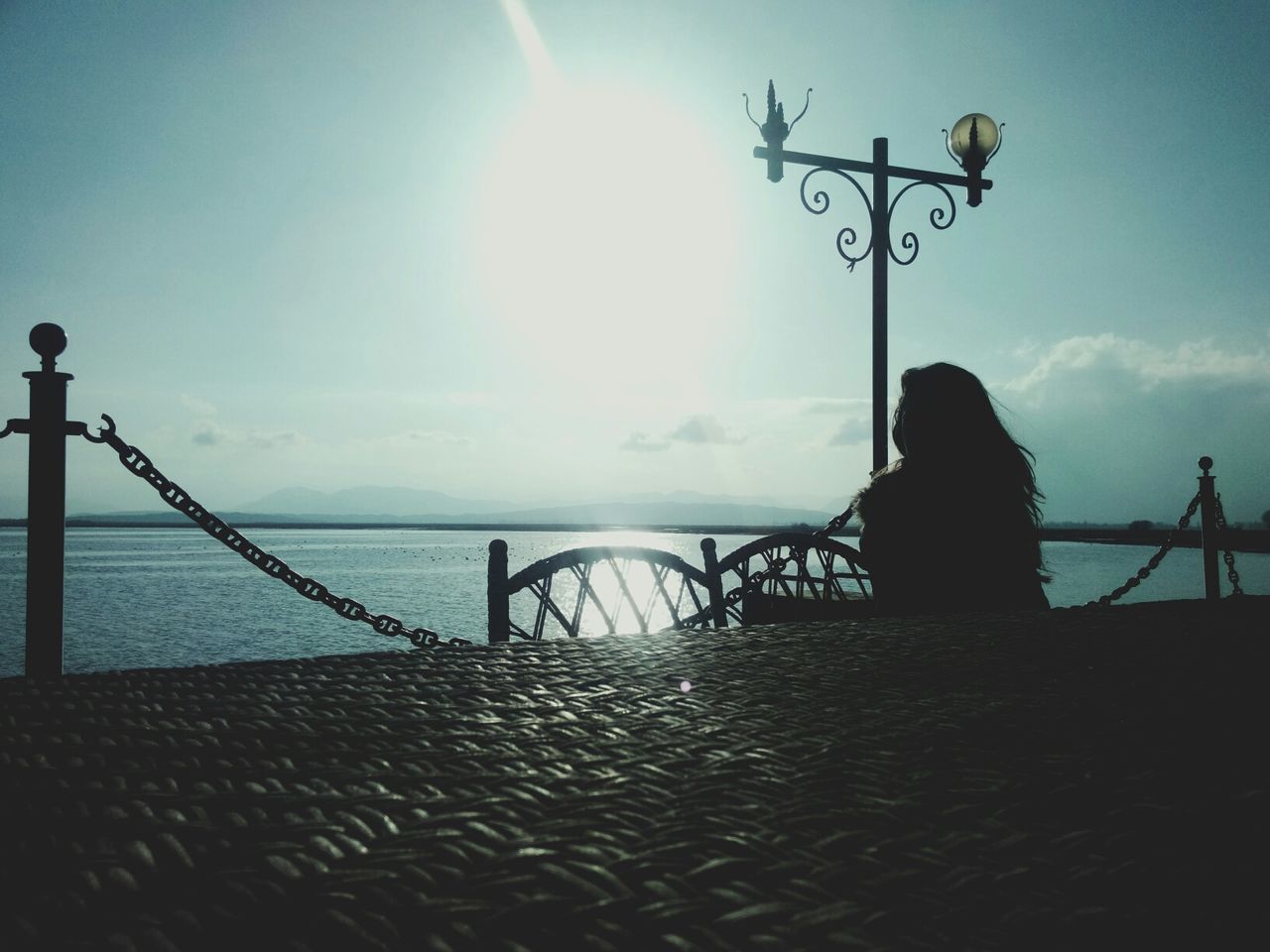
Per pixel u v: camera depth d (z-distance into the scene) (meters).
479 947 0.65
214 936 0.67
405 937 0.67
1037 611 2.45
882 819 0.89
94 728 1.19
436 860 0.79
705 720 1.28
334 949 0.65
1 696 1.35
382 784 0.99
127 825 0.87
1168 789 0.99
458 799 0.94
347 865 0.78
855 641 1.93
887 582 3.22
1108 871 0.78
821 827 0.87
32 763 1.05
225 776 1.02
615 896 0.72
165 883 0.75
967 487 3.12
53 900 0.72
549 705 1.36
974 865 0.79
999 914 0.70
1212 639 1.95
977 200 7.68
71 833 0.85
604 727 1.24
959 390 3.20
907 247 7.64
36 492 4.01
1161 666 1.66
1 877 0.77
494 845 0.82
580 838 0.83
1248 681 1.54
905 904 0.72
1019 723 1.27
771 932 0.67
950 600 3.12
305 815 0.90
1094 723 1.27
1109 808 0.93
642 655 1.75
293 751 1.12
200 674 1.53
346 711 1.31
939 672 1.62
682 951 0.64
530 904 0.70
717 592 4.14
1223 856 0.81
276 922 0.69
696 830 0.85
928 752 1.13
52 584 4.01
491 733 1.20
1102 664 1.68
